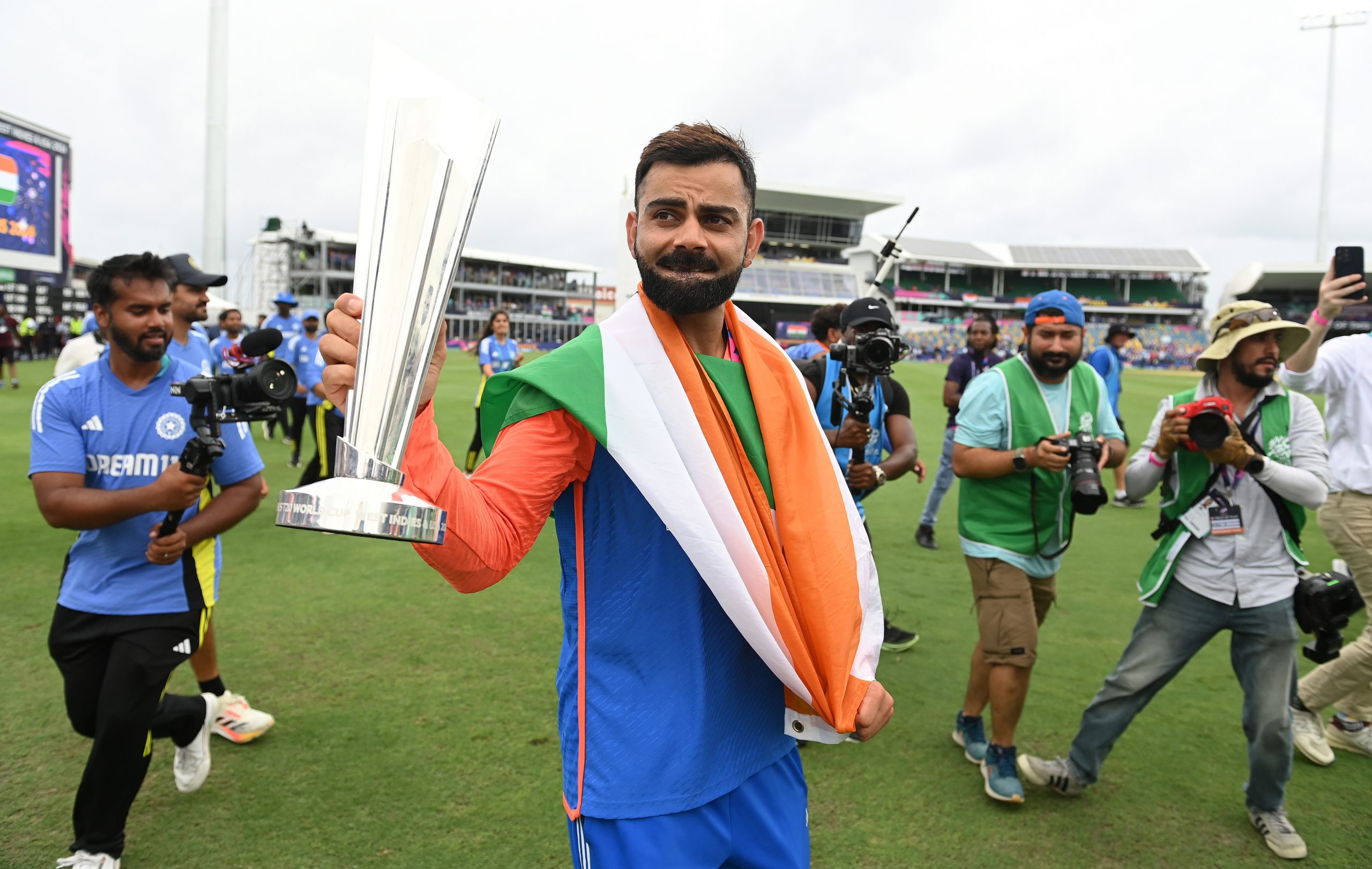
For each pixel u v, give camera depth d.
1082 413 3.15
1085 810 2.95
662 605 1.37
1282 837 2.72
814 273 65.88
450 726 3.34
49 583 4.97
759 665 1.46
